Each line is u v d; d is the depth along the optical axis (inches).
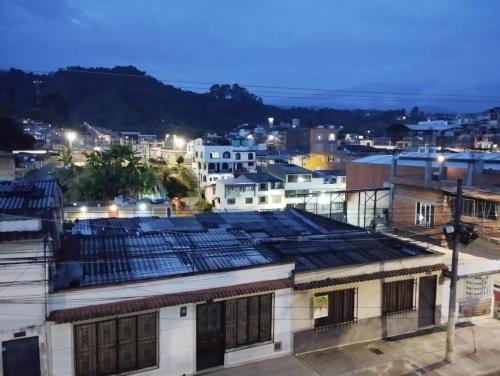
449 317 578.9
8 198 543.2
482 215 977.5
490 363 582.2
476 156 1283.2
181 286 512.4
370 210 1395.2
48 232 454.6
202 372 532.4
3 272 434.6
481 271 729.0
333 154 3351.4
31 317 444.5
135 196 1824.6
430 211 1109.7
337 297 615.5
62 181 1859.0
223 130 6136.8
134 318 493.7
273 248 665.6
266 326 573.6
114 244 601.0
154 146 4207.7
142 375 496.7
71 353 463.5
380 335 648.4
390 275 631.8
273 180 2460.6
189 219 807.1
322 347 605.9
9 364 440.1
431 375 546.9
